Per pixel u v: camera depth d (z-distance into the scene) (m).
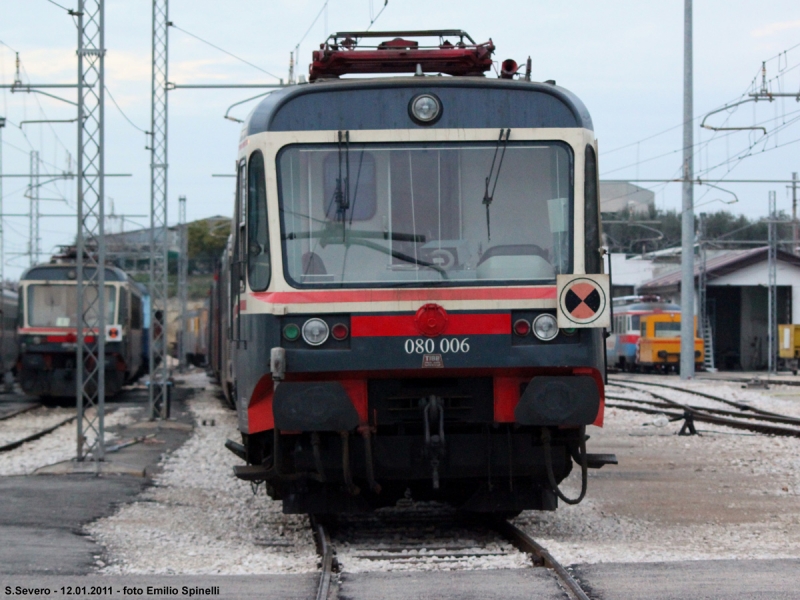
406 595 12.59
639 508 21.05
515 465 16.11
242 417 16.91
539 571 13.80
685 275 69.50
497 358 15.36
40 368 53.47
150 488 24.75
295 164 15.73
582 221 15.80
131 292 59.25
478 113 15.91
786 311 100.94
